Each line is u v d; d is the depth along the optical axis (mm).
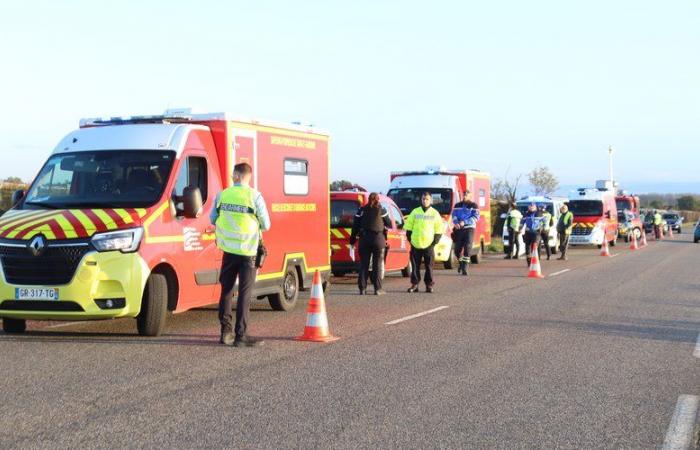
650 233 60000
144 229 10289
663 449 6129
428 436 6352
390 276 21812
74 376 8359
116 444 6055
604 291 17344
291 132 13750
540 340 10875
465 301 15414
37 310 10039
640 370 9008
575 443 6238
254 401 7395
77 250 9961
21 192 11562
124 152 11242
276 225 13281
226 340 10297
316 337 10758
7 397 7445
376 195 16641
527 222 24766
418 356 9641
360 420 6793
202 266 11445
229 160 11969
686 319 13086
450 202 23906
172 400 7395
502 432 6496
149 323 10648
